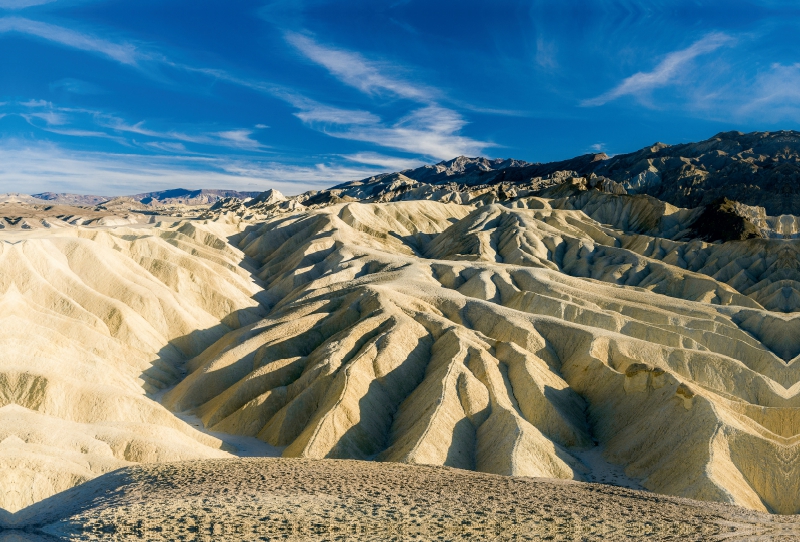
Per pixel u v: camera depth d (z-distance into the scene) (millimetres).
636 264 113812
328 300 81250
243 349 70875
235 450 51938
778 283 103375
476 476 33250
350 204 167250
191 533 23297
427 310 73938
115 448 41000
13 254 81250
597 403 54219
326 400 55000
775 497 38938
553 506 26797
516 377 56094
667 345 65375
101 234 106062
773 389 53750
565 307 75000
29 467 33344
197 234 137625
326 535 23219
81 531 24297
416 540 22969
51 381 50625
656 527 24109
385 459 47906
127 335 77625
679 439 43531
